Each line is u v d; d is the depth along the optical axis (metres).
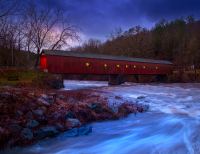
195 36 52.38
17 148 4.24
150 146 4.38
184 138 4.80
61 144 4.61
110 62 27.64
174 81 37.75
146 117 7.87
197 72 39.38
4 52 26.61
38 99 6.98
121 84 29.98
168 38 57.78
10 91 7.38
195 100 12.80
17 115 5.40
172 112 8.87
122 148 4.35
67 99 9.21
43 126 5.39
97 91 18.45
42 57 23.14
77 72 23.45
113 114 7.72
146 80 40.56
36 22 23.86
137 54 48.59
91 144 4.66
